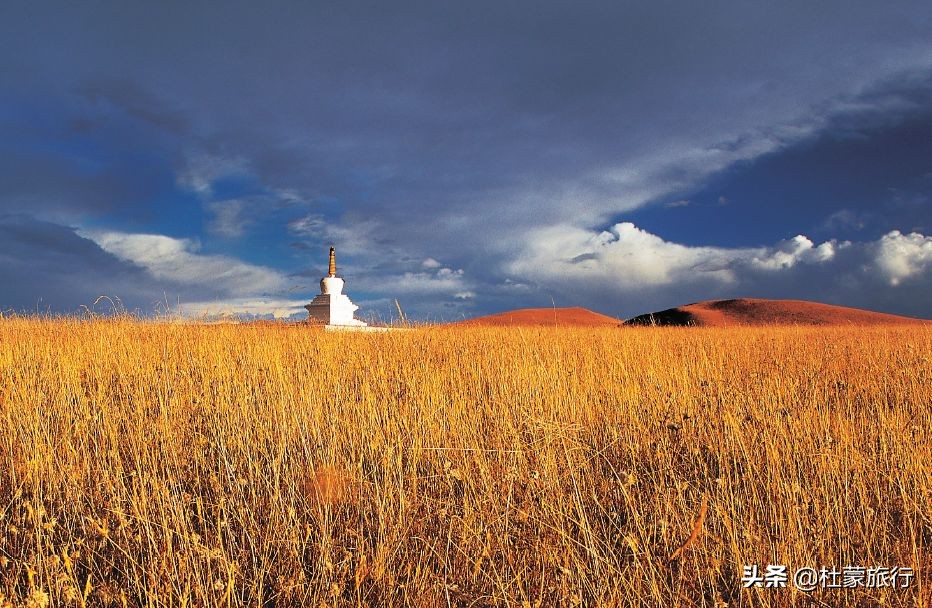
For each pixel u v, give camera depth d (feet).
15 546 12.61
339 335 38.34
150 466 16.61
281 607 11.21
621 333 46.75
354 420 20.47
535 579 11.86
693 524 12.74
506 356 31.42
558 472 16.11
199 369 26.71
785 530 13.15
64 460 16.78
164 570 11.39
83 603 10.21
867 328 62.03
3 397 20.85
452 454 17.11
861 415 20.98
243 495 15.62
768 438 17.24
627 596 10.85
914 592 11.29
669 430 19.57
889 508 14.75
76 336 32.73
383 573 11.67
